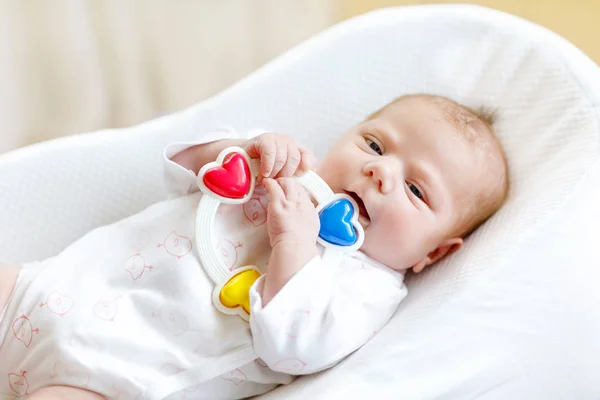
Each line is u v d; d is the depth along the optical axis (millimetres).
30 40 1488
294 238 821
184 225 889
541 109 1054
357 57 1215
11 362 849
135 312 854
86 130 1671
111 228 928
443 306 827
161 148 1142
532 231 875
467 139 974
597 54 1738
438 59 1188
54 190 1083
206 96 1832
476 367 792
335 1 1955
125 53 1633
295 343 791
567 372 824
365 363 790
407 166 950
